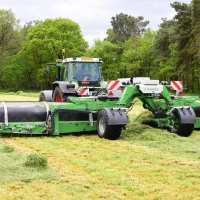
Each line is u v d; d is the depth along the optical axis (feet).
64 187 19.26
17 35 204.23
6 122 35.01
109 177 21.04
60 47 171.83
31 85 212.64
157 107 37.50
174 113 35.86
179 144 30.99
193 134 37.32
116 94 36.17
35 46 180.04
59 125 36.14
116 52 175.73
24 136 36.14
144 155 26.58
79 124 36.78
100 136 34.76
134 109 65.05
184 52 121.49
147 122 40.45
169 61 143.02
